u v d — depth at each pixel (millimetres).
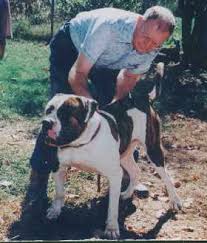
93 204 3328
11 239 2871
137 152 3496
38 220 3074
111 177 2848
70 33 3049
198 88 6957
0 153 4055
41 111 5293
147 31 2691
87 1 11250
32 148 4254
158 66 3174
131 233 3025
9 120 4957
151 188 3674
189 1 7508
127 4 10758
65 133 2594
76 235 2959
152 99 3139
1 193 3363
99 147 2762
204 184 3859
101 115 2842
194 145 4809
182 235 3041
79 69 2779
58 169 2961
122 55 2861
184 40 7691
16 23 10938
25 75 6840
